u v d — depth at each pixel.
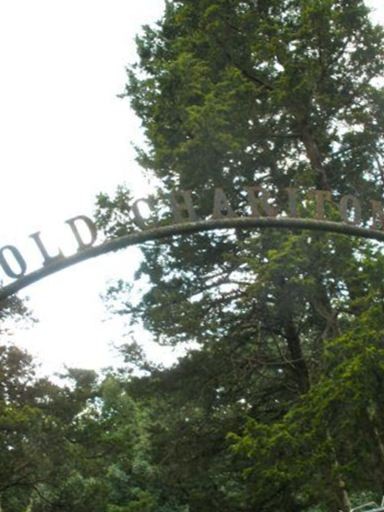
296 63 20.66
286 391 22.73
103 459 23.52
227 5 22.02
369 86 22.38
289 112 21.38
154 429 23.61
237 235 22.25
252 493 20.34
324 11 20.44
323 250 17.28
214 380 23.02
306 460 16.17
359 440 16.00
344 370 15.45
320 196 9.43
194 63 21.08
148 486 34.56
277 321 22.50
